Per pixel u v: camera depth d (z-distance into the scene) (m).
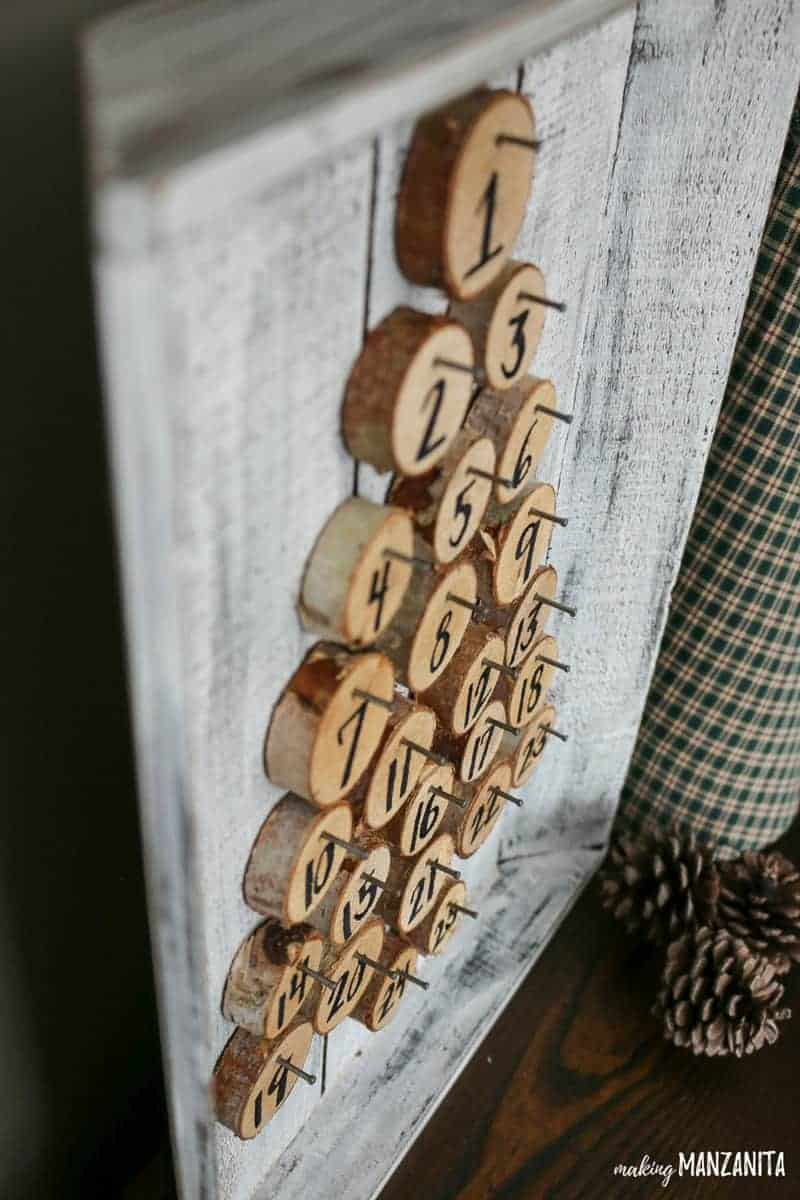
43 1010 0.51
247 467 0.34
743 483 0.60
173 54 0.31
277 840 0.42
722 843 0.70
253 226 0.31
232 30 0.32
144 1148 0.63
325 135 0.30
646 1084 0.60
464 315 0.39
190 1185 0.44
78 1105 0.56
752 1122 0.59
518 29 0.34
